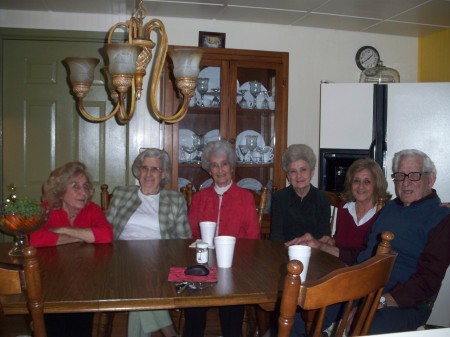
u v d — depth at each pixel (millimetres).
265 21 3402
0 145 3223
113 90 1998
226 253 1624
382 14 3182
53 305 1240
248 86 3322
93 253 1845
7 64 3217
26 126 3270
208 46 3299
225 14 3225
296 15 3234
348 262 2100
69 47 3271
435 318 2930
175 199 2465
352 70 3656
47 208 1880
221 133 3260
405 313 1738
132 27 1811
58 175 2148
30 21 3160
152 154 2461
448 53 3490
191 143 3275
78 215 2201
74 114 3320
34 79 3258
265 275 1546
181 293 1339
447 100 3176
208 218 2488
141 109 3334
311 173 2547
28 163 3283
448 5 2963
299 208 2555
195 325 2074
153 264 1677
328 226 2525
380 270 1164
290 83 3555
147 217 2395
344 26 3510
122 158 3373
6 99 3232
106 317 2182
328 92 3287
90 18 3215
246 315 2365
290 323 1034
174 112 3186
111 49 1558
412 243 1896
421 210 1922
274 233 2551
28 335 2580
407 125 3209
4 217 1783
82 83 1735
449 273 2898
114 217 2422
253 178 3377
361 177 2291
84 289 1365
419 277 1772
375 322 1678
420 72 3783
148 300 1287
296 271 1011
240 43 3424
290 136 3570
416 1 2891
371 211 2311
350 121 3264
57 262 1692
